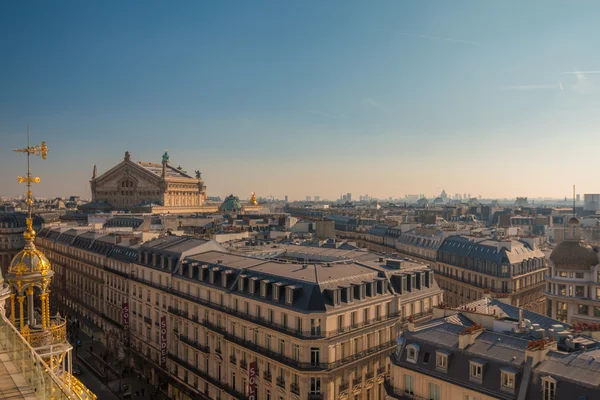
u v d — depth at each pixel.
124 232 166.38
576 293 117.88
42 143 42.84
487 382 54.31
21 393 26.27
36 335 40.53
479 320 67.69
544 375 50.31
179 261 108.81
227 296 91.12
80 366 129.00
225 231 174.38
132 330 126.06
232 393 87.94
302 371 74.06
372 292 84.25
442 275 162.75
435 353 60.09
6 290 44.41
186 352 102.81
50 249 187.38
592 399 46.16
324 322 75.06
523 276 140.62
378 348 83.25
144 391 112.75
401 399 62.25
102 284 145.38
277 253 121.31
